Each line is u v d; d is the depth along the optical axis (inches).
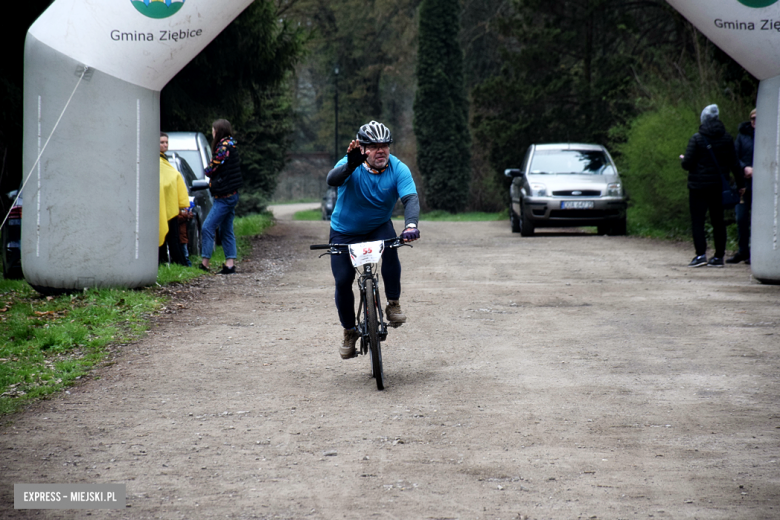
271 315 596.1
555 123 2025.1
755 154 681.6
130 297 608.7
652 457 295.3
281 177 5629.9
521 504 254.8
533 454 300.4
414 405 367.9
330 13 4101.9
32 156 612.1
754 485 267.6
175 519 247.6
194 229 912.3
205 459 301.0
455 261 924.6
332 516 247.9
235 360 461.4
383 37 4261.8
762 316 560.7
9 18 995.3
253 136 2145.7
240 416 355.3
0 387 399.5
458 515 247.1
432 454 302.0
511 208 1451.8
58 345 485.4
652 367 429.7
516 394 382.6
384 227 417.4
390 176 401.1
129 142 617.3
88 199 614.5
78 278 621.3
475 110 2242.9
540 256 967.6
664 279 749.9
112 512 253.3
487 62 3811.5
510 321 563.8
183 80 1295.5
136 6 595.2
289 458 300.7
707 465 286.4
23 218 622.5
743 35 639.1
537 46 2037.4
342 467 290.4
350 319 420.8
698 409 353.7
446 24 3555.6
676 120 1194.6
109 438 326.3
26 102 611.8
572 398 374.0
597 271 820.6
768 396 371.9
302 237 1346.0
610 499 257.8
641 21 2044.8
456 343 497.7
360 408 364.8
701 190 820.6
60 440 324.2
